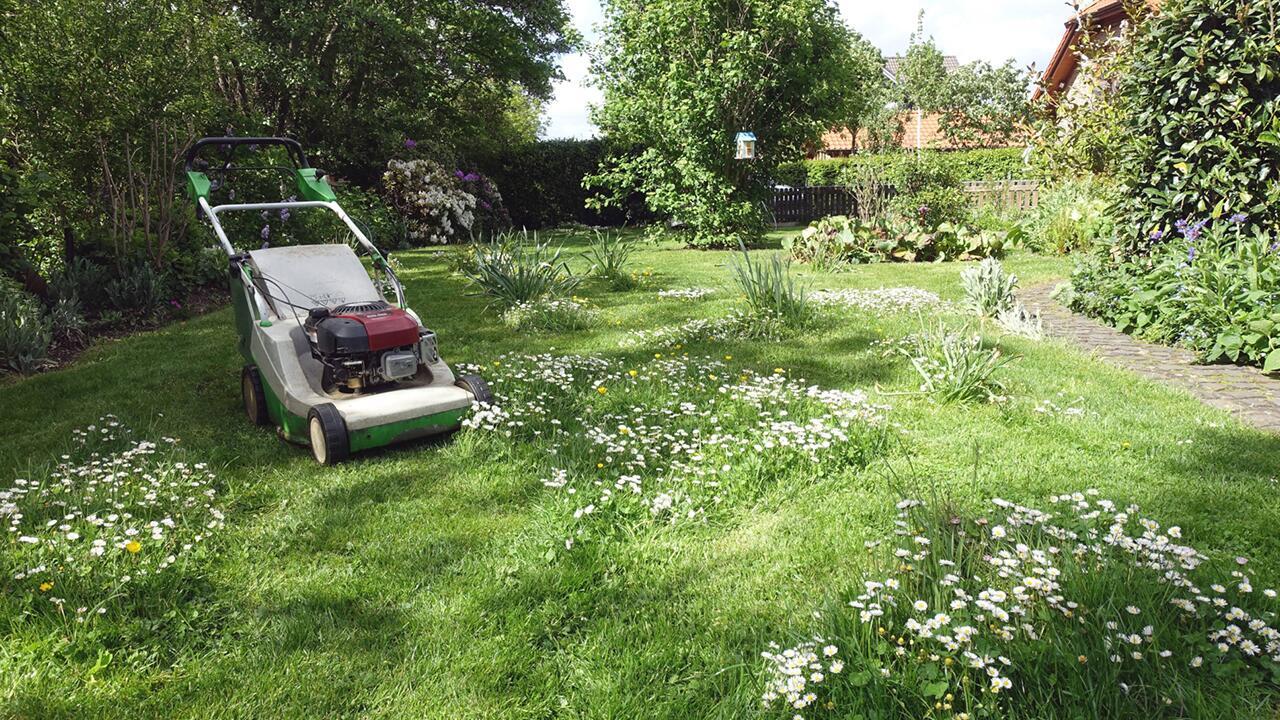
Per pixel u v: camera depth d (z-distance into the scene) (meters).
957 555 3.17
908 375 6.29
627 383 6.13
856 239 13.79
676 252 15.64
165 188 9.66
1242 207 7.29
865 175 18.36
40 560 3.42
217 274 10.59
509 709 2.71
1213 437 4.79
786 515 4.02
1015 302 8.55
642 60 15.59
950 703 2.46
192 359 7.27
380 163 19.33
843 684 2.60
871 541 3.65
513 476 4.55
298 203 6.29
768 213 17.33
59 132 8.73
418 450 4.96
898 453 4.73
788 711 2.53
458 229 19.83
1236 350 6.31
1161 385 5.84
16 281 8.08
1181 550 3.07
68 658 2.92
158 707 2.71
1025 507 3.65
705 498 4.11
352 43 17.86
